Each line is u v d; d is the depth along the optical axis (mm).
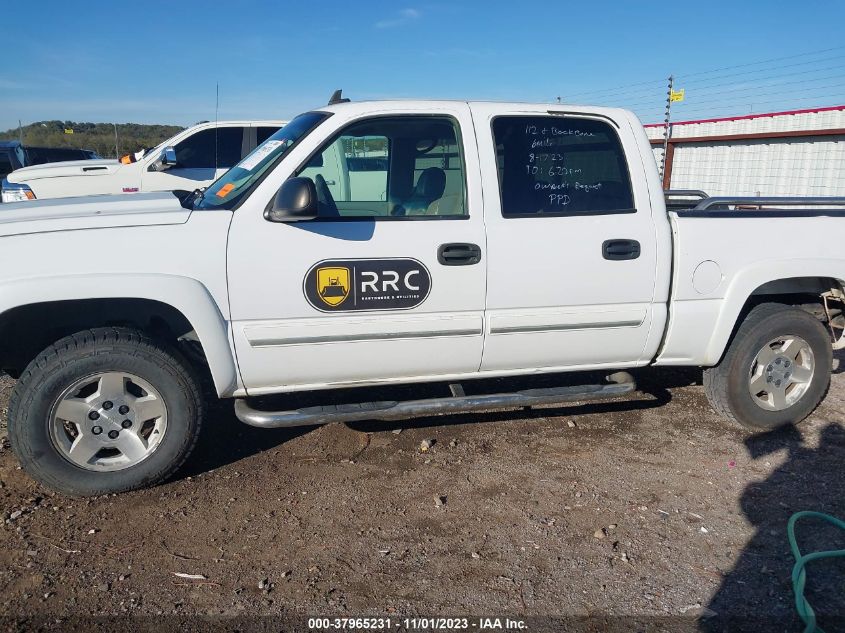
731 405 4434
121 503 3588
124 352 3453
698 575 3057
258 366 3602
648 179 4059
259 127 9438
